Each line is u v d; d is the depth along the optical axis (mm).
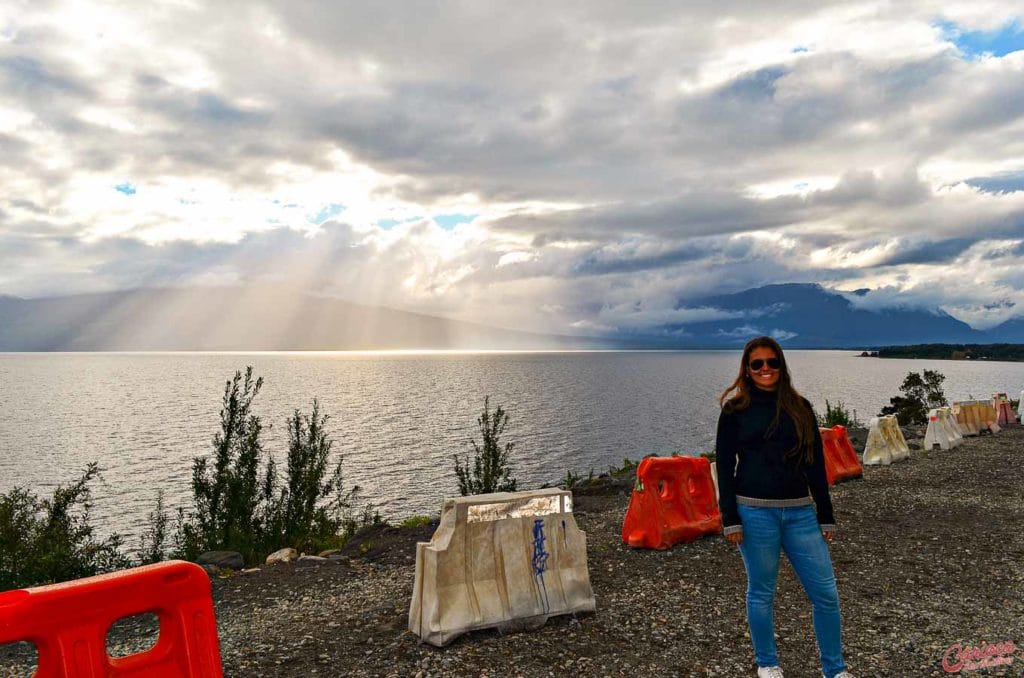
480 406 84750
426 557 5359
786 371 4055
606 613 5812
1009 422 23469
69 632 3006
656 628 5445
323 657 4969
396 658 4898
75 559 8492
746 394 4086
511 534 5672
